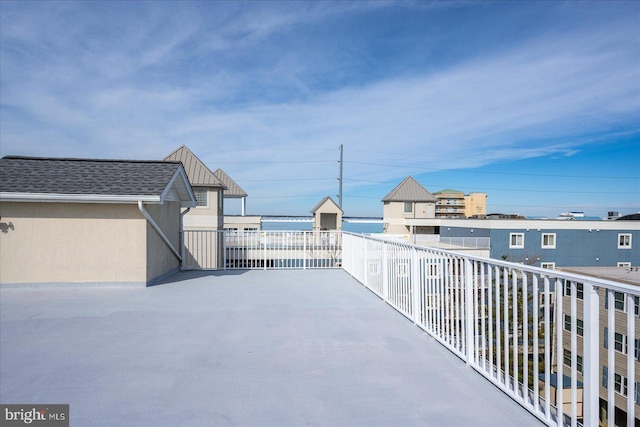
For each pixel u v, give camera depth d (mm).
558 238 20500
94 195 5672
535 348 2174
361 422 2062
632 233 20688
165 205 7094
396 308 4547
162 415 2135
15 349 3219
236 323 4020
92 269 5996
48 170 6477
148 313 4434
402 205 27453
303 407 2230
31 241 5871
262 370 2779
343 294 5547
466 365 2857
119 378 2637
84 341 3428
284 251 11109
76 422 2059
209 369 2797
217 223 15117
